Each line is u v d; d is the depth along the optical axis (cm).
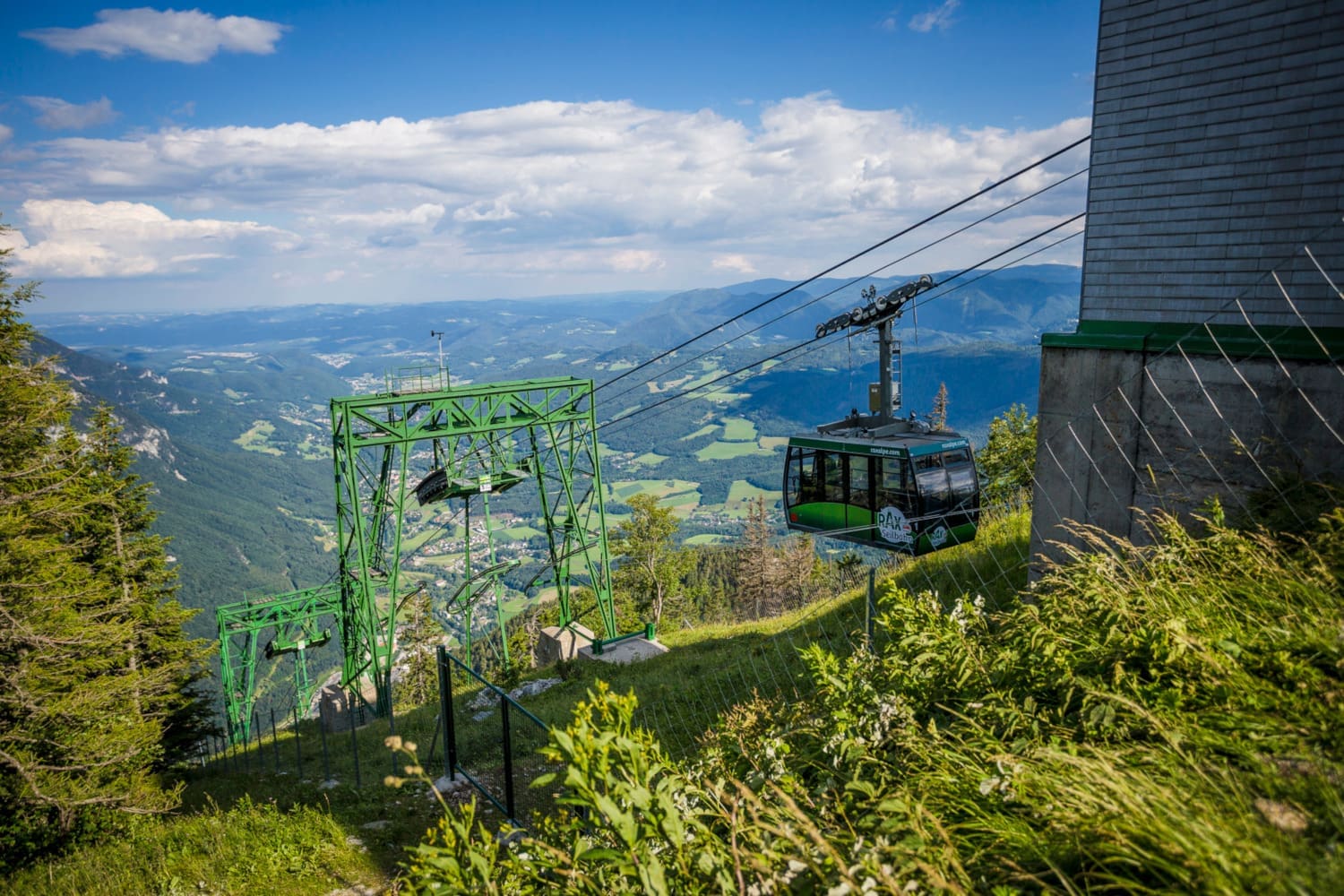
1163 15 955
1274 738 304
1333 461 830
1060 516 1084
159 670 1945
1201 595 457
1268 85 874
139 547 2870
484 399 3225
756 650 1861
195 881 1070
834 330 2112
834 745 451
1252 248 898
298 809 1288
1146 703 361
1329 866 217
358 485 3031
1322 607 403
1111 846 258
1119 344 1004
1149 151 983
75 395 2233
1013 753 360
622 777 337
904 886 270
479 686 2861
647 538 5728
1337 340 826
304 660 5100
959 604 560
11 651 1648
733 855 308
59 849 1571
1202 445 938
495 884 330
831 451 1894
